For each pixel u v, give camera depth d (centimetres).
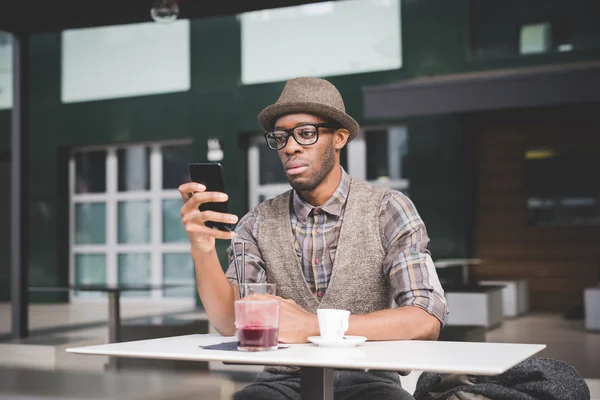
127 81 1031
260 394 159
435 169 881
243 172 975
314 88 167
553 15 856
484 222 883
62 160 1061
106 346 132
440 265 717
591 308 636
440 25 887
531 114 860
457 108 643
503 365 104
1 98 1091
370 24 926
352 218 172
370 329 142
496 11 879
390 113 667
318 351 123
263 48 970
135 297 1030
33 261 1054
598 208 830
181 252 1010
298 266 173
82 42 1048
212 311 159
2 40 1086
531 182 861
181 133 997
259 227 180
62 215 1056
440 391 185
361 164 935
